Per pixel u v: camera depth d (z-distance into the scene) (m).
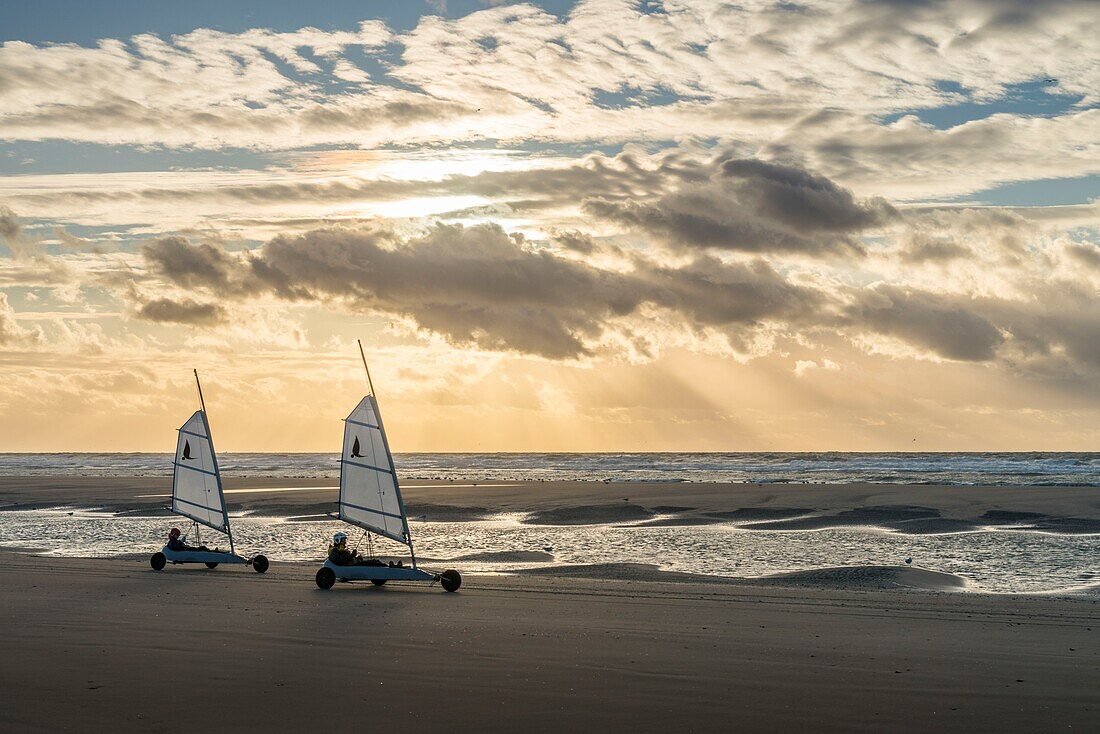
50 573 32.12
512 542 44.31
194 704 14.17
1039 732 12.83
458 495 77.75
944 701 14.45
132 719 13.34
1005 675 16.23
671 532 48.72
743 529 49.88
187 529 51.53
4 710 13.81
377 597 26.23
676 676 16.08
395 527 29.88
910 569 34.00
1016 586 30.48
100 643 19.08
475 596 26.50
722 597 26.23
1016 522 50.75
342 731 12.77
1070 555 38.16
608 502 68.00
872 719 13.41
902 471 115.75
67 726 13.00
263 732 12.72
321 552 40.97
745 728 12.96
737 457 195.62
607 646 18.77
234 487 93.00
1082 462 133.38
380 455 30.27
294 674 16.23
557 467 155.38
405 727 12.97
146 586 28.61
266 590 27.86
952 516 54.06
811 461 156.88
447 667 16.80
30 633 20.23
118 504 69.88
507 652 18.16
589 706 14.08
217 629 20.73
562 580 30.52
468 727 12.98
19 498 79.75
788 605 24.70
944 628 21.16
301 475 122.38
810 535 46.53
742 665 16.98
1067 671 16.56
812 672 16.41
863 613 23.31
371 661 17.30
